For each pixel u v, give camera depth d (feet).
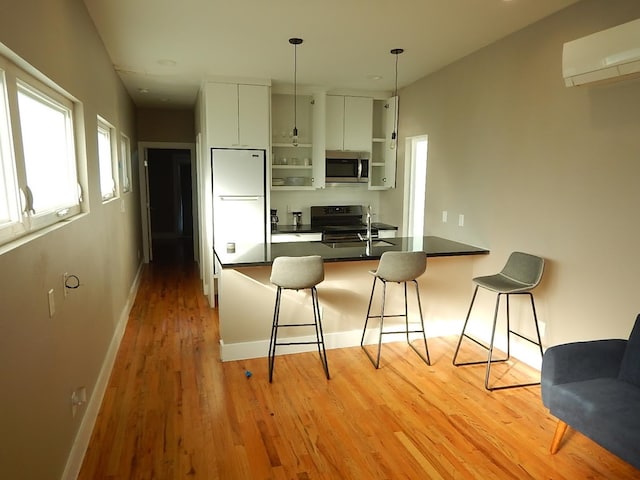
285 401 9.74
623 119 8.75
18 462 4.89
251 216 16.74
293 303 12.16
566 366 7.81
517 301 11.76
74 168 8.77
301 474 7.39
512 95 11.58
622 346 8.13
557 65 10.15
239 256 11.62
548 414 9.28
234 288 11.64
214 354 12.26
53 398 6.26
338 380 10.73
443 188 14.90
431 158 15.62
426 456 7.89
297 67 14.65
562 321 10.41
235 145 16.26
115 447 8.07
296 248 12.88
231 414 9.20
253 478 7.29
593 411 6.95
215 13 9.96
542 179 10.77
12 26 5.06
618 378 7.90
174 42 12.00
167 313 15.97
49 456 6.02
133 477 7.29
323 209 19.90
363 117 18.71
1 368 4.46
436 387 10.40
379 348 11.41
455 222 14.29
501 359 11.90
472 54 13.10
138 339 13.39
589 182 9.53
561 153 10.19
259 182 16.65
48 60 6.61
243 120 16.22
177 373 11.08
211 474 7.38
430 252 12.38
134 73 15.28
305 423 8.89
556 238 10.46
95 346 9.41
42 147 7.27
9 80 5.46
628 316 8.87
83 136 9.05
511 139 11.70
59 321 6.64
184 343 13.08
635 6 8.40
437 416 9.18
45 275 5.98
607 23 8.93
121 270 14.29
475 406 9.57
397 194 18.66
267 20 10.36
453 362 11.62
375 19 10.37
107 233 11.54
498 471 7.52
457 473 7.46
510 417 9.16
